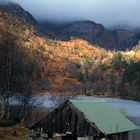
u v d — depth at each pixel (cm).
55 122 3353
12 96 7781
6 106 7300
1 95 7262
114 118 3594
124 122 3641
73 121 3272
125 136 3600
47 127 3381
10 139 4988
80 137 3206
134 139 5081
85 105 3475
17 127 6088
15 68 8550
